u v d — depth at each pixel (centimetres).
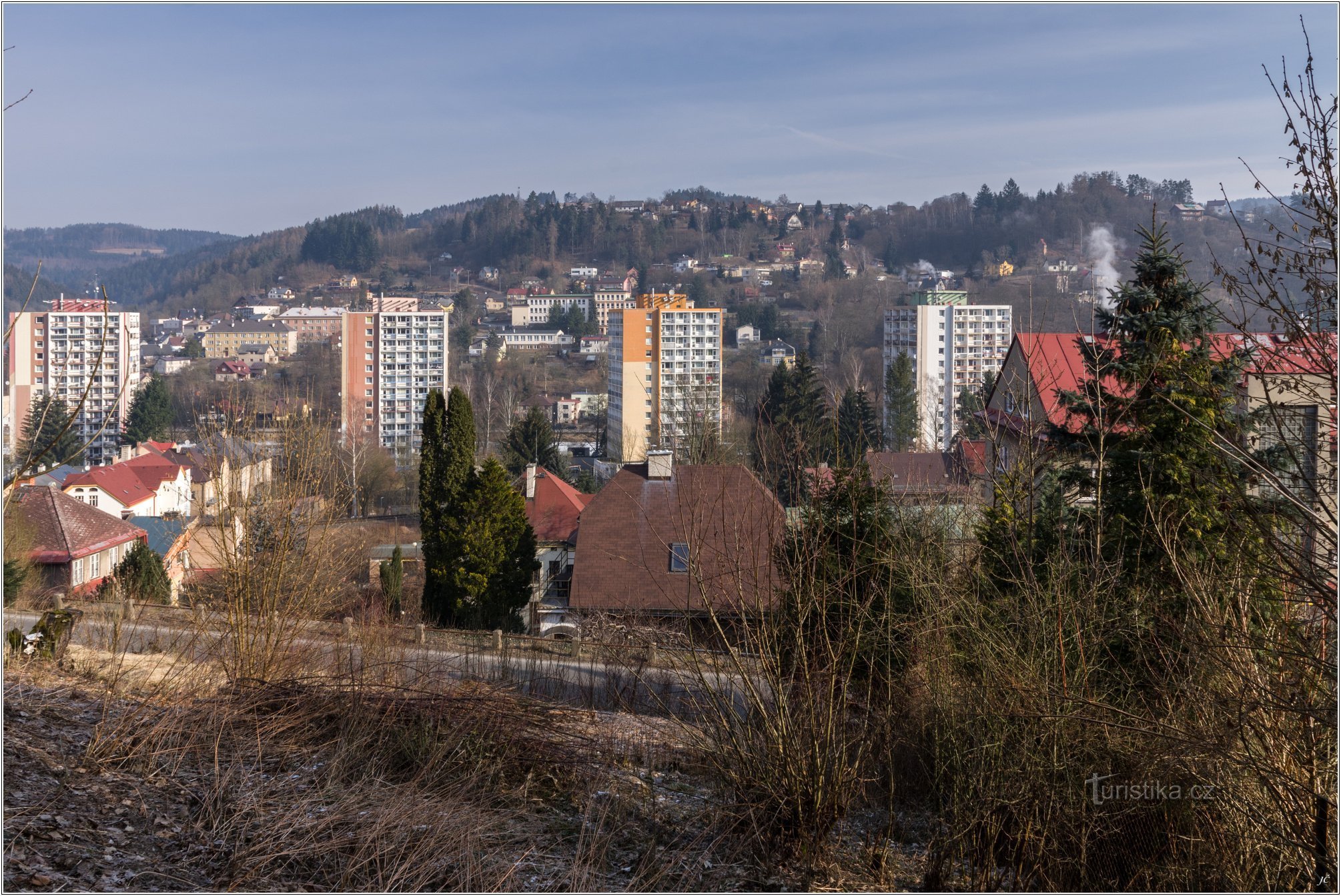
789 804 835
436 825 750
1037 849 811
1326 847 631
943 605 947
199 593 1465
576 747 993
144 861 643
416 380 11131
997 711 821
